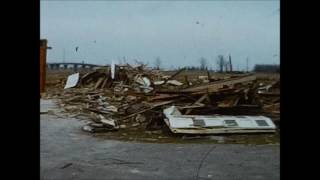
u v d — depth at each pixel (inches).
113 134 458.9
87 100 727.1
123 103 657.0
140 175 275.6
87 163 311.1
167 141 420.5
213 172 286.0
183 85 790.5
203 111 511.2
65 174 274.8
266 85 709.3
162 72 1028.5
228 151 365.7
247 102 533.0
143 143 406.6
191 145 397.1
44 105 692.1
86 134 454.3
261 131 460.1
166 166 303.9
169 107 516.1
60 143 395.2
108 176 271.6
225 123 462.3
